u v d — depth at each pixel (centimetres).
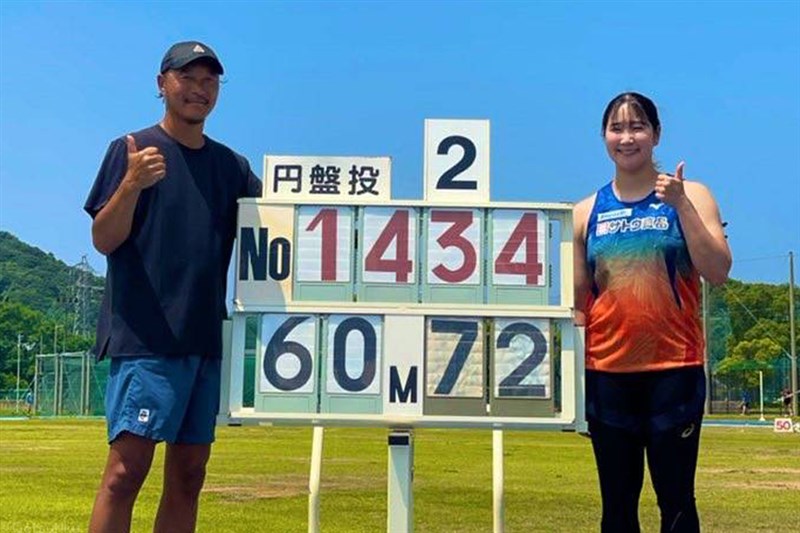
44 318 10062
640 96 446
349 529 798
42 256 14412
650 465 432
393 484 468
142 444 418
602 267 443
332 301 465
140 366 417
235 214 468
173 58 433
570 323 459
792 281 5481
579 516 898
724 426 4047
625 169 443
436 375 460
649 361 429
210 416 442
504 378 459
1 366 8800
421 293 466
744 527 842
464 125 476
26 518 818
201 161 445
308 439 2530
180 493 448
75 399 5169
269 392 461
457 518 881
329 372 462
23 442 2186
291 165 476
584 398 454
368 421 458
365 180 475
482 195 472
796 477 1386
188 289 426
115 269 429
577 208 468
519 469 1480
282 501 998
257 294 464
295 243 467
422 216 469
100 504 418
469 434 2964
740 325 6981
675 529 423
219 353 443
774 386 6638
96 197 432
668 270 429
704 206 436
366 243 467
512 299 464
